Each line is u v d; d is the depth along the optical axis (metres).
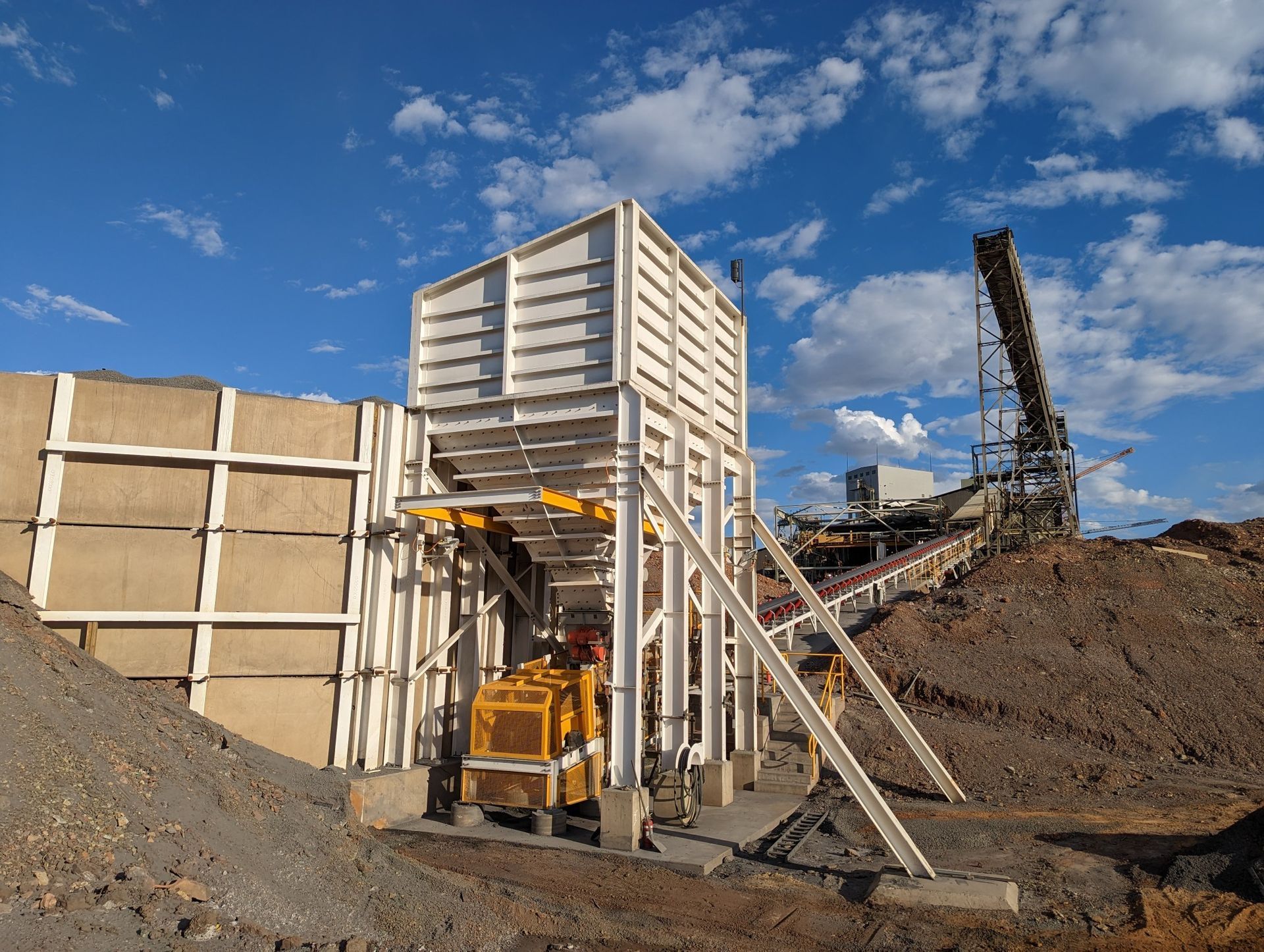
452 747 16.73
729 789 16.52
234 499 14.87
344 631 15.33
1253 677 23.09
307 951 7.21
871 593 35.44
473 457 16.58
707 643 17.17
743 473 19.89
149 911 6.59
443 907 9.21
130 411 14.28
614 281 15.02
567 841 13.34
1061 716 21.91
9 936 5.64
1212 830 13.78
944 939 9.49
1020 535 47.41
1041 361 45.94
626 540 14.41
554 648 18.58
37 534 13.41
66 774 7.80
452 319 16.89
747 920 10.05
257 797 10.23
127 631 13.90
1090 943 9.26
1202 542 37.00
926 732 20.64
